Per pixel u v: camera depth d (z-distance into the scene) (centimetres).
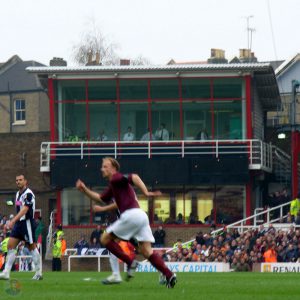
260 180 9512
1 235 8094
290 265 6122
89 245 8400
